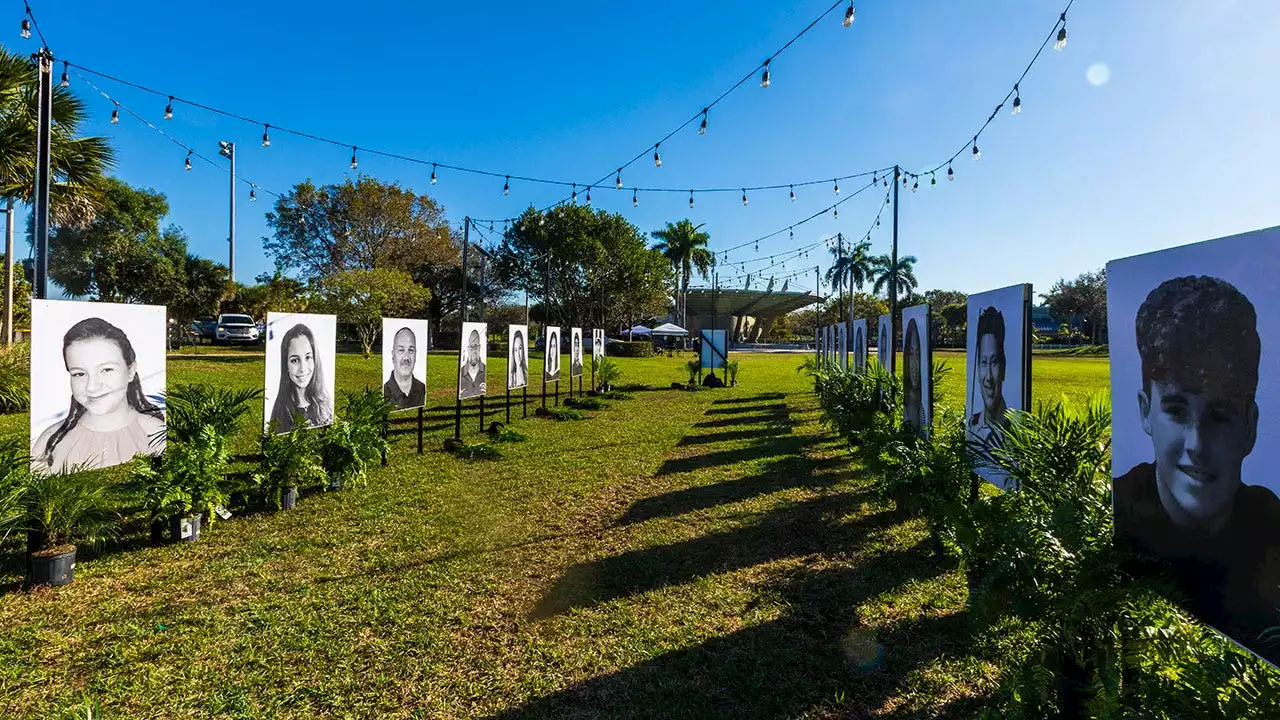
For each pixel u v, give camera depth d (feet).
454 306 149.89
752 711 8.75
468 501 18.97
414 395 25.48
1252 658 5.99
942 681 9.42
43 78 18.62
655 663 9.96
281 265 124.47
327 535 15.80
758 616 11.54
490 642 10.59
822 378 34.12
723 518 17.42
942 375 21.42
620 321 147.33
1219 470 6.05
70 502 12.79
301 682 9.35
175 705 8.74
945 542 11.03
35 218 18.53
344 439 19.85
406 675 9.59
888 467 15.88
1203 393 6.24
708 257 159.43
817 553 14.70
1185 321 6.51
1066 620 7.11
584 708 8.81
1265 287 5.50
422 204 131.85
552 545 15.26
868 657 10.10
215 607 11.73
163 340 15.66
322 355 20.80
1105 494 9.02
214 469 15.55
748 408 43.55
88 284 100.53
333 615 11.46
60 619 11.12
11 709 8.51
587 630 11.02
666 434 31.83
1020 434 10.23
